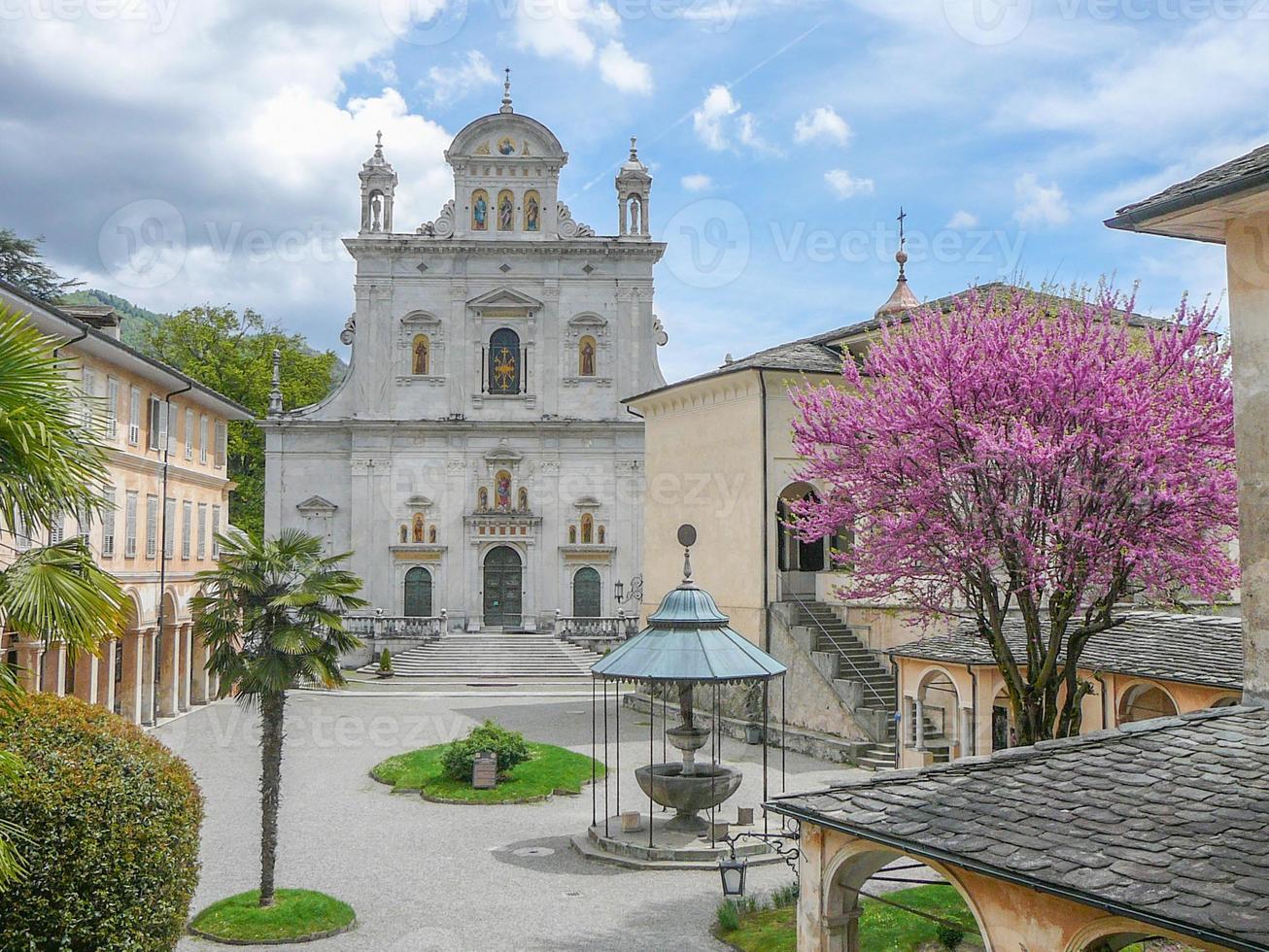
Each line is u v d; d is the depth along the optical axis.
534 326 57.12
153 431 36.97
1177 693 20.03
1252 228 12.09
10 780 10.37
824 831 11.15
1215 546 17.56
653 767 23.72
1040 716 17.53
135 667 35.06
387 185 57.03
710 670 21.44
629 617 55.78
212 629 17.81
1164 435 16.41
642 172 58.28
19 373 10.11
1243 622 12.24
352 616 54.22
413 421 55.78
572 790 27.16
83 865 11.66
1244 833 8.56
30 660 28.53
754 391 36.00
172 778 13.27
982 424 17.53
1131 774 10.23
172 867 12.72
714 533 38.22
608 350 57.34
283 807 25.64
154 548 36.81
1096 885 8.08
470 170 57.19
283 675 17.58
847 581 35.06
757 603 35.47
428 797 26.47
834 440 20.14
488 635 54.47
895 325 24.61
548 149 57.56
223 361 64.88
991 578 18.36
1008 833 9.30
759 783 27.67
